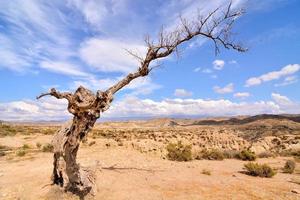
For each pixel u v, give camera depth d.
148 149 28.30
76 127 10.10
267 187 12.90
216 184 13.05
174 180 13.55
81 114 9.98
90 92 10.31
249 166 16.67
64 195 10.48
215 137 44.47
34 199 10.39
